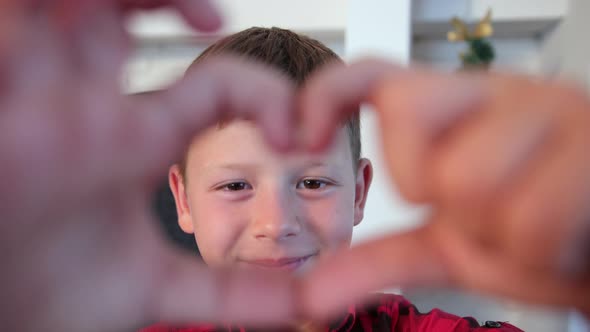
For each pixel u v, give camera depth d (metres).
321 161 0.43
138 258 0.14
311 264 0.42
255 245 0.42
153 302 0.14
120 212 0.14
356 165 0.49
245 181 0.43
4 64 0.11
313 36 1.05
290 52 0.50
